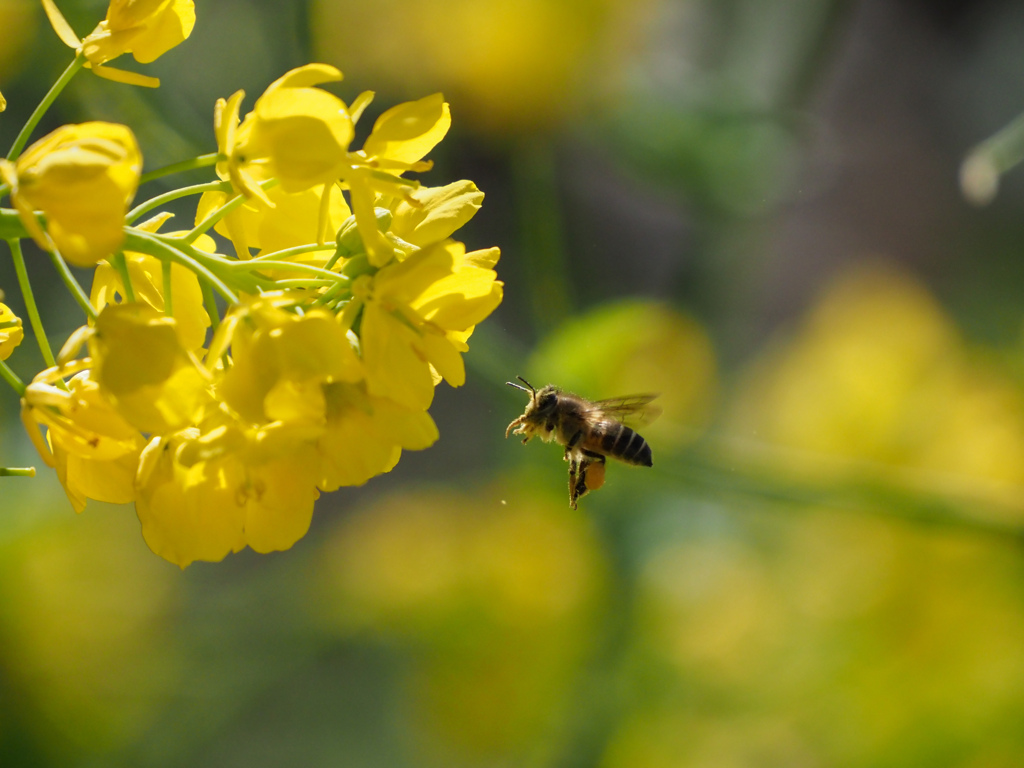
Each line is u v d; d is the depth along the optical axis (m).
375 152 0.37
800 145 0.47
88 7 0.44
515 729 0.46
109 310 0.36
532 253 0.46
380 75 0.47
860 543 0.46
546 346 0.46
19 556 0.47
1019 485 0.46
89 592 0.47
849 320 0.47
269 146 0.37
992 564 0.46
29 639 0.47
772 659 0.46
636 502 0.47
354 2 0.46
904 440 0.46
